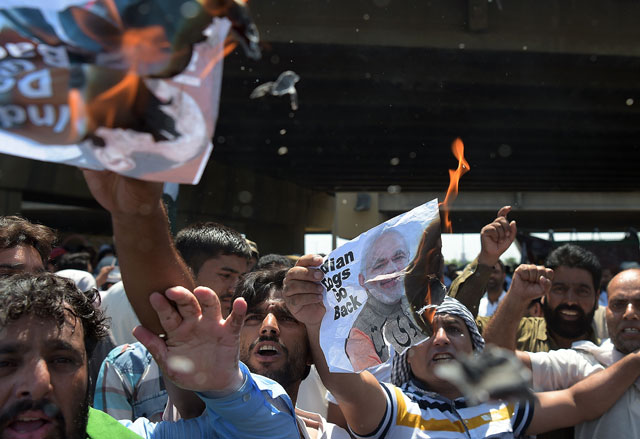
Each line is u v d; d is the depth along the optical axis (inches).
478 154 783.7
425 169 892.0
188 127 31.6
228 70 460.8
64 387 50.6
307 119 572.4
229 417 57.3
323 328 63.9
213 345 51.9
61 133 30.5
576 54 481.4
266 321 78.8
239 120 562.6
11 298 49.6
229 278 120.0
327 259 64.6
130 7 30.9
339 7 440.1
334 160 805.2
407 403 86.5
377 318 61.6
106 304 129.2
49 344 50.0
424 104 537.6
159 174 31.7
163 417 83.7
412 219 62.0
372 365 61.2
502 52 474.0
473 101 545.0
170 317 48.5
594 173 989.2
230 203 853.2
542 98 554.3
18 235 90.1
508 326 102.7
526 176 1015.6
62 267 244.5
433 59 484.4
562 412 97.2
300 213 1125.1
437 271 60.7
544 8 469.1
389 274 61.7
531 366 111.8
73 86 30.5
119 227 41.8
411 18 451.8
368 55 470.3
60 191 705.6
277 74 472.4
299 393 107.1
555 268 145.6
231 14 31.1
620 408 101.1
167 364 51.1
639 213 1748.3
